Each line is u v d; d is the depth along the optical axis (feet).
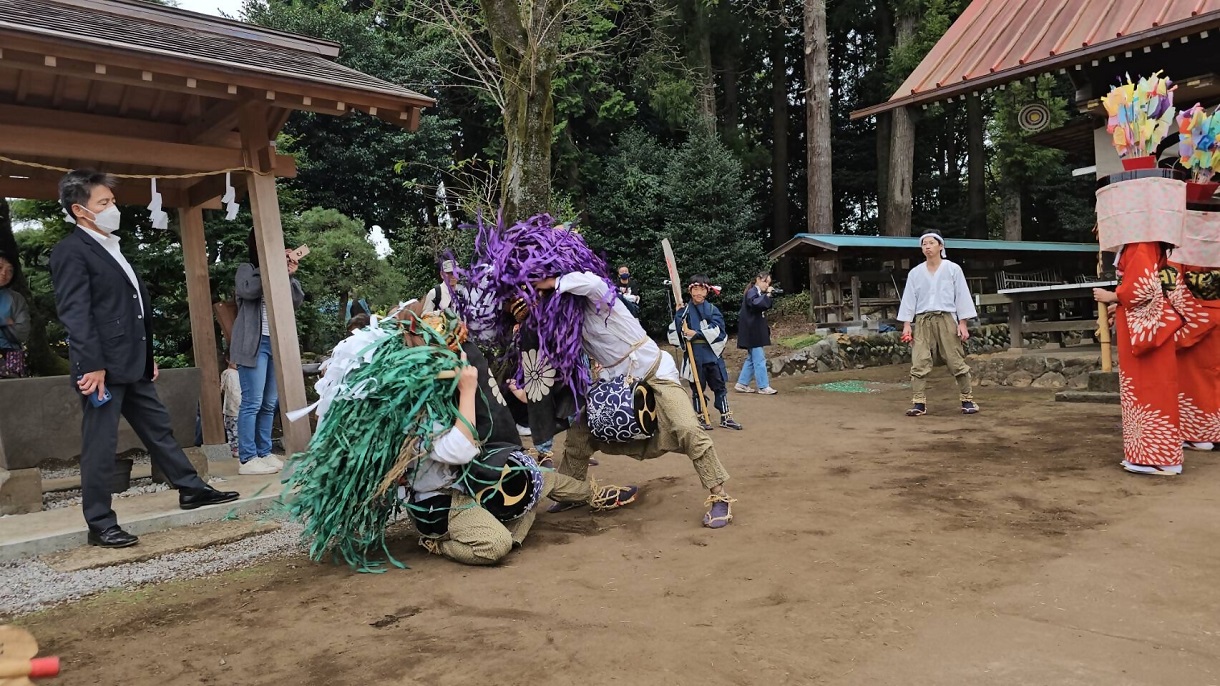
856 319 47.98
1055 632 8.27
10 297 19.81
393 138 55.42
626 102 62.80
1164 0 25.38
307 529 11.84
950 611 8.95
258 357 18.47
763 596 9.68
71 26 15.46
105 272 12.85
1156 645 7.89
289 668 8.22
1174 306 14.85
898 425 23.40
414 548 12.90
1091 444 18.38
